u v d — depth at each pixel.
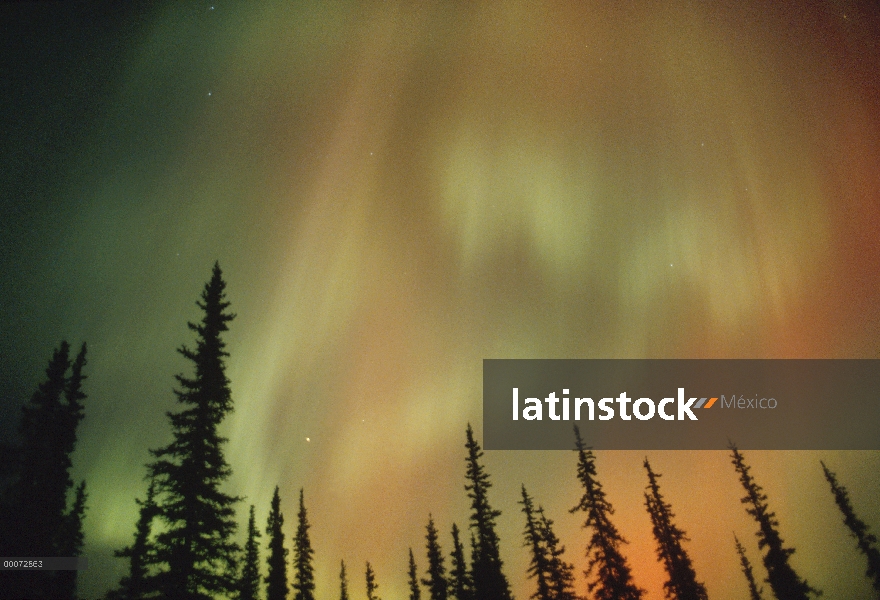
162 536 17.59
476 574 34.16
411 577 49.38
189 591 17.19
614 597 30.44
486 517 35.09
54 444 20.12
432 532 42.97
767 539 37.47
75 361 21.77
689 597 37.59
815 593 35.06
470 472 36.09
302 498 48.53
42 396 20.55
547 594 33.78
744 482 39.47
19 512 18.59
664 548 39.81
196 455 18.33
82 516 24.78
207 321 20.23
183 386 19.27
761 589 48.72
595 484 33.19
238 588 18.62
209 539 18.12
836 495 41.19
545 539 35.41
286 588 38.94
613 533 31.80
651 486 42.09
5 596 17.20
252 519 42.97
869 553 38.69
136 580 17.02
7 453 19.44
